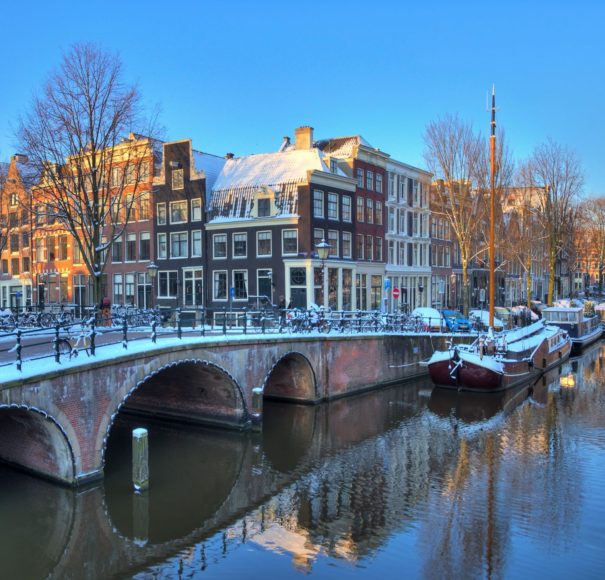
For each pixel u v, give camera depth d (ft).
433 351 103.40
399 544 38.11
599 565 34.96
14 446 48.49
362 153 127.65
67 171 86.84
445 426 67.56
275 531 40.57
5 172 114.93
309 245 109.50
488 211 123.65
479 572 34.35
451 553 36.70
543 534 39.11
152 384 70.38
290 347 72.28
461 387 87.30
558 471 51.13
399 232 144.56
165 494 46.98
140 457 46.83
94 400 45.52
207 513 43.65
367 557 36.50
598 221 237.04
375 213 132.57
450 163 114.01
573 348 136.26
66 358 44.37
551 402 80.02
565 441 60.44
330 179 115.65
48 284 148.56
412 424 68.74
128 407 74.43
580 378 99.91
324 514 43.21
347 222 120.98
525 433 63.72
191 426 68.39
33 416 42.47
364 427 67.51
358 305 125.59
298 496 46.70
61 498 44.37
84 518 42.47
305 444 60.95
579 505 43.73
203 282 121.49
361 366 86.63
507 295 208.13
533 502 44.39
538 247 171.94
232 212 118.32
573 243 192.03
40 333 45.01
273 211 112.68
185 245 124.88
